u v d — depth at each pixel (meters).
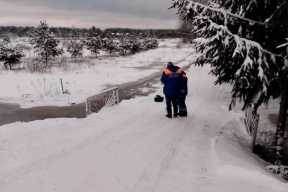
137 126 6.77
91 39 42.59
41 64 26.83
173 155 4.94
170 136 6.06
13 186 3.80
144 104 9.73
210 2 6.15
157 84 17.27
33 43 31.08
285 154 7.03
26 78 19.75
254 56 5.32
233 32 6.00
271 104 11.07
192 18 5.70
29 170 4.27
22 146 5.15
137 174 4.16
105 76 21.05
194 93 12.12
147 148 5.29
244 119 8.15
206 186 3.74
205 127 7.06
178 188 3.71
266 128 8.60
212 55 6.52
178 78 7.61
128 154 4.97
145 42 53.91
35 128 6.25
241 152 5.41
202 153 5.05
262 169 4.55
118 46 47.00
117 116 7.75
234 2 6.14
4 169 4.29
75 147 5.28
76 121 7.11
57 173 4.18
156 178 4.03
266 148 7.07
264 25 5.93
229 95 11.78
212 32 5.53
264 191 3.54
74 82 18.14
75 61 33.34
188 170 4.30
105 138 5.83
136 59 37.19
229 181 3.85
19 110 11.33
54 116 10.38
